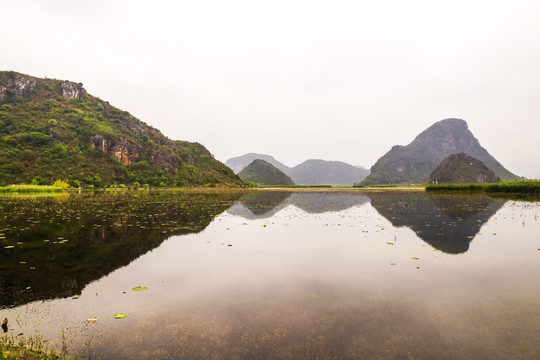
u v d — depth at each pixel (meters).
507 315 5.89
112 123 124.44
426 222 17.64
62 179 78.62
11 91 109.06
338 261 9.73
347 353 4.61
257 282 7.80
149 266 9.16
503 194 44.72
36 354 4.52
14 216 19.70
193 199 39.59
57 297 6.79
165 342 4.92
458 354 4.57
